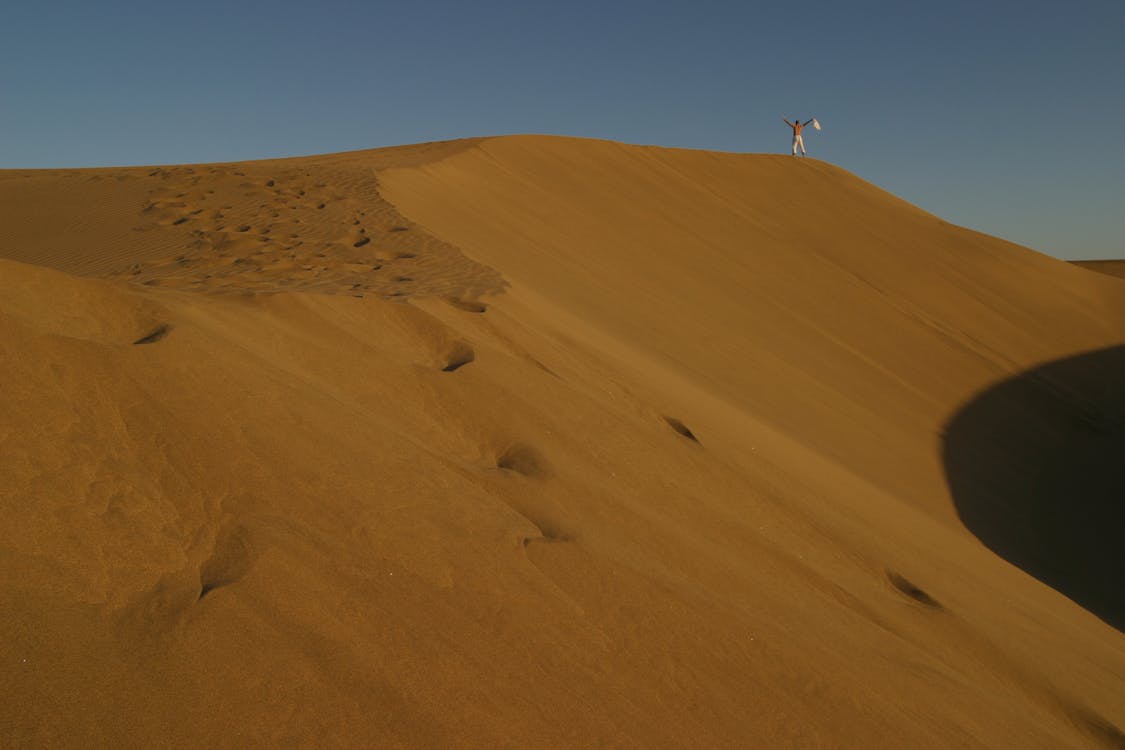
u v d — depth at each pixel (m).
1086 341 21.36
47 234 11.51
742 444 6.35
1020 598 6.09
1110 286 25.89
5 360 2.65
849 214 26.08
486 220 14.05
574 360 6.29
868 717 3.13
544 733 2.41
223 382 3.23
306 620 2.44
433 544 3.00
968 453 12.65
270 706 2.15
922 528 6.99
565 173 20.42
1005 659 4.48
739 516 4.76
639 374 7.00
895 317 18.80
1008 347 19.22
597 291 12.16
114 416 2.80
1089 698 4.47
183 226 11.12
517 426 4.41
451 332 5.17
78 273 8.76
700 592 3.53
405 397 4.25
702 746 2.63
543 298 9.16
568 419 4.74
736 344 12.66
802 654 3.35
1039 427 15.43
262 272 7.97
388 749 2.16
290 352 4.09
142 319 3.48
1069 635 5.59
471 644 2.62
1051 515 11.34
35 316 3.03
